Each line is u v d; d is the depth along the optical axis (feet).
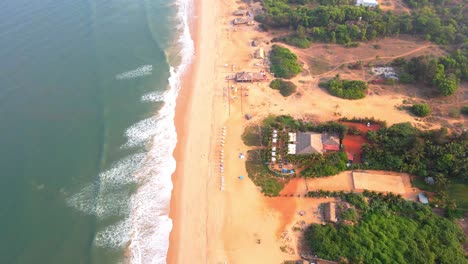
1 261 174.09
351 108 253.85
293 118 247.50
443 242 169.17
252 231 184.75
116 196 206.08
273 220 188.75
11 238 183.52
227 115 255.70
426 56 278.67
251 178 210.79
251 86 280.72
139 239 185.26
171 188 209.87
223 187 207.00
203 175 215.92
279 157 217.77
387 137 219.82
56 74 292.81
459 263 160.66
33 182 211.20
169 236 186.39
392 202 189.98
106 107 264.72
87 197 205.26
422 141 209.77
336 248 168.45
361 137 229.86
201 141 238.27
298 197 198.59
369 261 162.09
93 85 284.20
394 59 295.07
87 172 219.00
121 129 248.73
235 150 228.84
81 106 264.72
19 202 200.03
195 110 263.08
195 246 180.96
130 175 217.97
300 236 180.45
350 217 182.80
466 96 257.75
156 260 176.24
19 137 238.48
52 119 253.03
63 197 204.64
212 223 190.29
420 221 179.93
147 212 197.88
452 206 184.14
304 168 212.23
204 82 289.94
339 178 206.28
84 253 178.50
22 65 300.20
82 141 238.27
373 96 263.29
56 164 222.28
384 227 177.47
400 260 161.17
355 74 285.43
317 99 263.49
